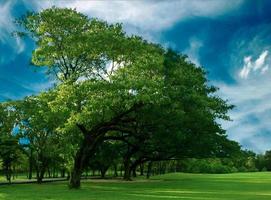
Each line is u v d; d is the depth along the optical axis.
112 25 54.53
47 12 53.25
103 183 64.75
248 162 173.50
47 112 56.25
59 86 51.56
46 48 53.22
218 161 152.00
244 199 34.28
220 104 67.62
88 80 48.78
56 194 41.00
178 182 68.19
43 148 68.44
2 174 94.06
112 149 81.56
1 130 68.44
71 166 56.25
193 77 62.88
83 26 54.19
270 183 64.19
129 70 49.56
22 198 36.22
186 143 69.06
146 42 58.34
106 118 51.06
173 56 65.75
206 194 40.47
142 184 60.81
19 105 67.75
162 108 55.62
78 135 56.25
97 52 51.78
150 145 71.00
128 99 46.31
